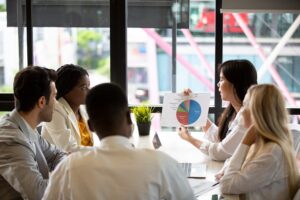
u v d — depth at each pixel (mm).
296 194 1798
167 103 2875
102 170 1297
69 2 3836
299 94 3914
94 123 1345
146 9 3865
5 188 1771
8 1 3789
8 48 3848
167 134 3213
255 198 1839
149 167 1312
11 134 1782
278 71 3898
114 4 3682
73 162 1336
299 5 3521
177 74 3967
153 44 3975
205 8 3748
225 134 2725
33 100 1858
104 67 3842
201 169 2262
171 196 1349
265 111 1830
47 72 1944
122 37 3725
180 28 3859
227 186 1860
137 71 4035
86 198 1290
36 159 1940
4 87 3869
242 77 2568
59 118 2488
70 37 3895
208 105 2855
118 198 1283
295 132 2199
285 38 3799
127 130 1369
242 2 3514
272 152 1799
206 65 3838
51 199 1358
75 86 2570
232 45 3750
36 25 3867
